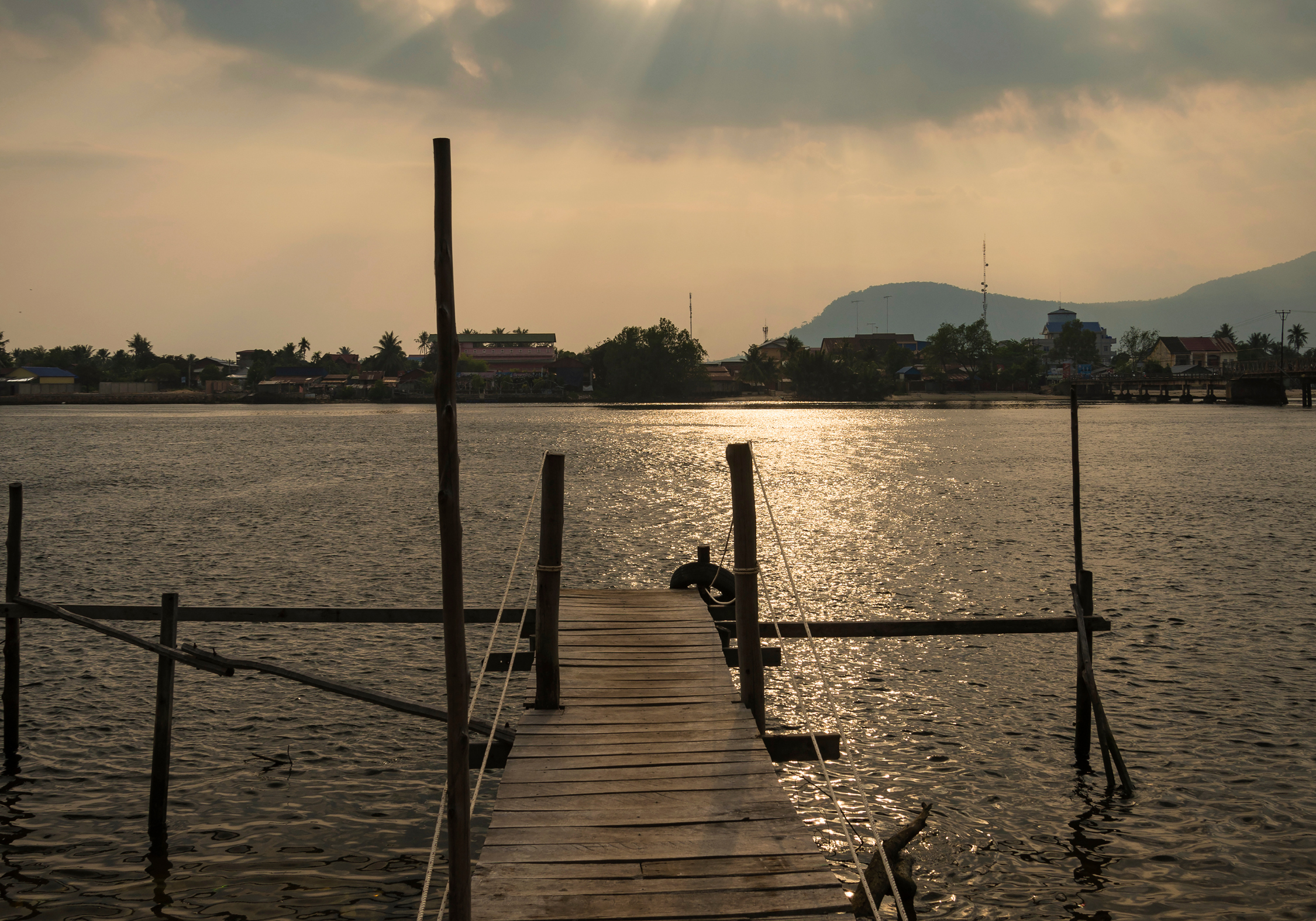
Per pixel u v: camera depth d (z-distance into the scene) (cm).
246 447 7988
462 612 482
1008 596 2364
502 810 714
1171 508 4047
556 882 614
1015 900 967
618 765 796
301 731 1440
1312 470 5603
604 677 1023
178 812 1159
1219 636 1972
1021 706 1555
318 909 941
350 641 1952
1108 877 1010
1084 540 3228
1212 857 1048
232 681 1680
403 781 1258
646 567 2814
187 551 3052
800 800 1200
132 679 1689
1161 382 18225
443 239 457
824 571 2712
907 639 1992
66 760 1317
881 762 1323
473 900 591
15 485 1371
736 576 923
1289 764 1295
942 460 6500
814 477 5422
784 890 608
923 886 996
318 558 2920
